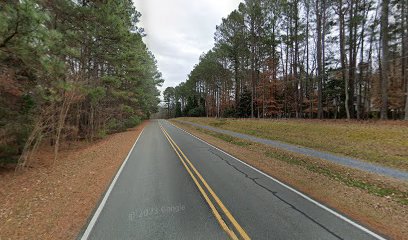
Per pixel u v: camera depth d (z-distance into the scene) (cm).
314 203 717
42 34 786
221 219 597
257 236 516
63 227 569
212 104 7775
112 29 1608
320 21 3167
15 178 1017
